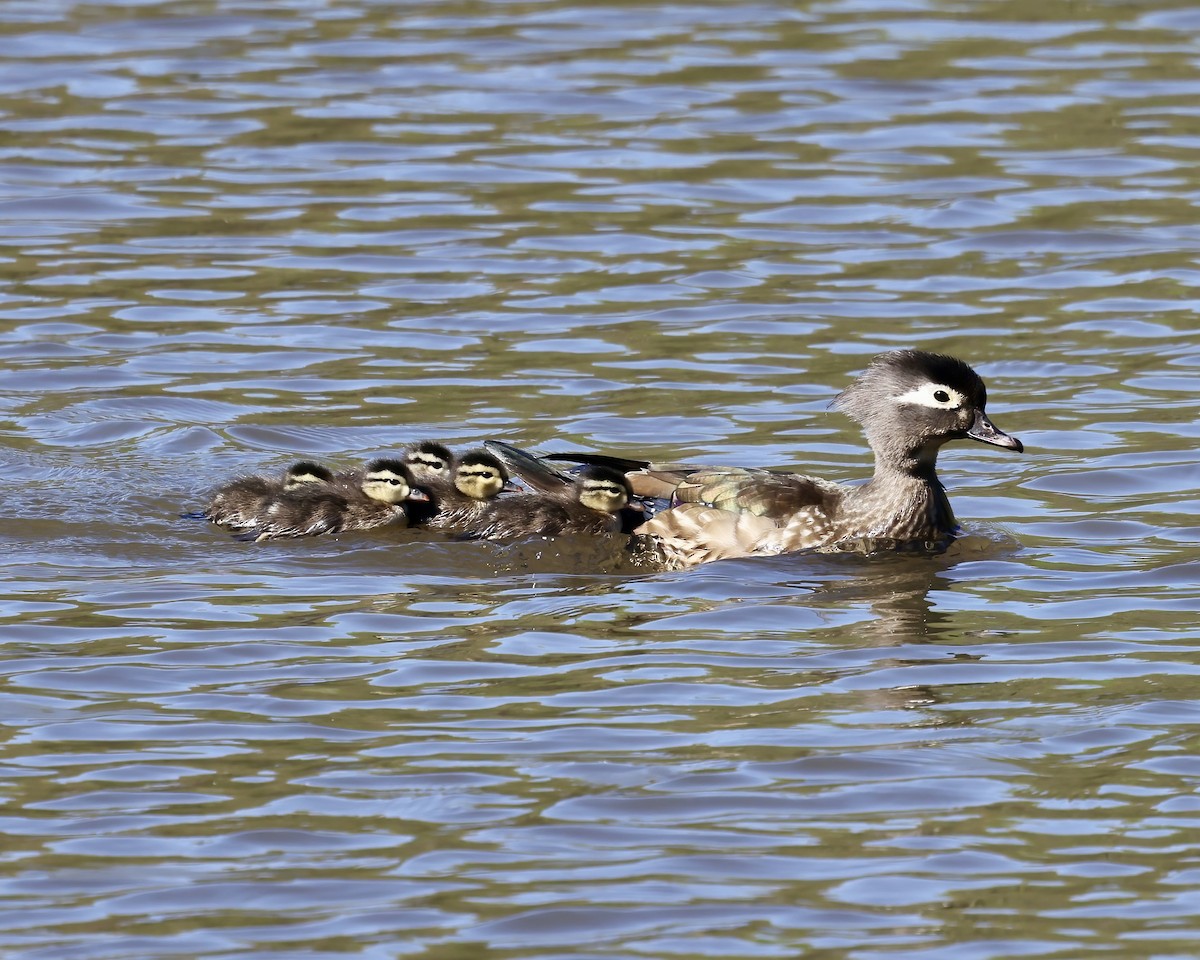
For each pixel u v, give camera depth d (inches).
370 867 412.5
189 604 569.0
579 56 1200.8
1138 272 900.6
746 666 525.0
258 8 1289.4
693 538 634.2
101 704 494.0
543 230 952.3
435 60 1190.3
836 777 454.9
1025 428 741.3
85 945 382.0
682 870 412.2
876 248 931.3
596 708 494.6
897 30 1253.7
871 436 642.2
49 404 753.0
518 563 617.3
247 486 648.4
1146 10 1289.4
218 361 802.2
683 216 968.9
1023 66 1179.3
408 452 676.7
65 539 625.0
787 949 381.4
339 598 578.2
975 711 493.4
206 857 416.2
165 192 991.0
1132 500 669.3
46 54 1184.2
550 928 388.5
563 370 795.4
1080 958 378.6
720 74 1167.0
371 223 958.4
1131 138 1064.2
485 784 450.6
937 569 610.5
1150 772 456.4
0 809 436.1
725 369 797.9
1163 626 553.9
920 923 391.5
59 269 898.1
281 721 484.4
